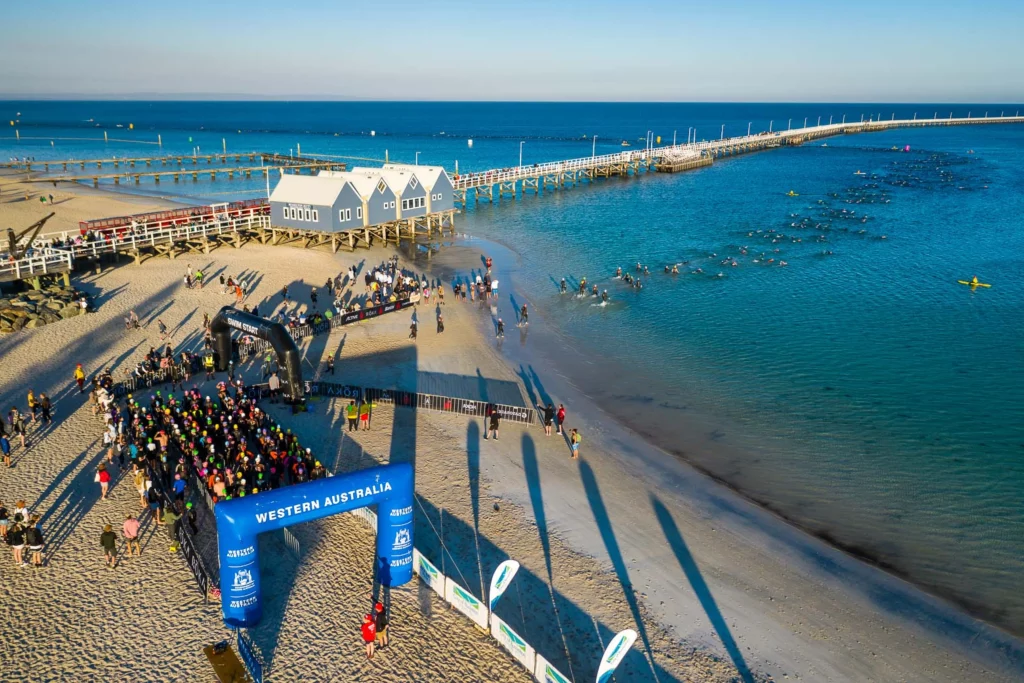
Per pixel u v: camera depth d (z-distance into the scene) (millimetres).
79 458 26906
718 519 26031
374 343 41906
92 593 19844
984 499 27766
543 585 21797
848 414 34906
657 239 74000
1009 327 46750
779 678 18625
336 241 61875
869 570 23500
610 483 28125
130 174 111188
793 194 102750
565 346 43656
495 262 63406
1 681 16734
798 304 51938
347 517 24109
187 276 48625
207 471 23938
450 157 160000
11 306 40469
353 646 18391
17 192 90688
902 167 137875
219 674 17094
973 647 20172
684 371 40094
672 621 20562
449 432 31375
